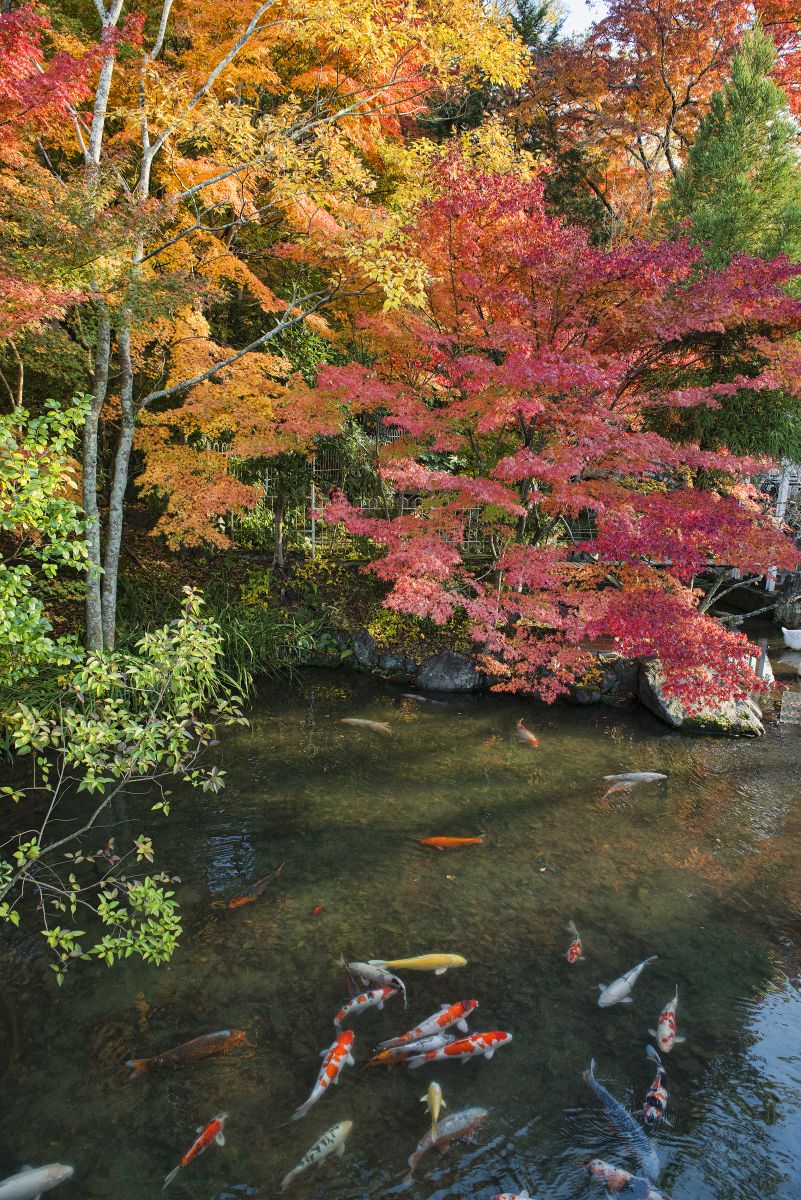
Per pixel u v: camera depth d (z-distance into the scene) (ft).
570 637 28.81
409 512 46.60
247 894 18.39
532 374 23.90
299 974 15.66
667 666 27.50
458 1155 11.50
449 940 16.88
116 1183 10.92
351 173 30.12
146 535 48.55
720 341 35.40
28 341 26.37
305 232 33.42
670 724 30.89
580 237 26.13
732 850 21.11
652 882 19.39
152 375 38.78
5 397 37.96
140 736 14.26
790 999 15.15
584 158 69.77
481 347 28.66
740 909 18.26
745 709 30.99
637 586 29.45
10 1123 11.89
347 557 47.14
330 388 30.94
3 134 22.02
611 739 29.55
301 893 18.63
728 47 58.95
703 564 29.45
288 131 30.01
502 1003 14.84
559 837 21.70
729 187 42.86
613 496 28.27
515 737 29.58
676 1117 12.26
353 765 26.53
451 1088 12.75
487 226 27.09
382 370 34.04
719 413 39.01
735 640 27.45
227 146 31.58
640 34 61.11
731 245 40.63
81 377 32.76
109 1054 13.39
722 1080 13.07
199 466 34.60
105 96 27.17
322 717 31.50
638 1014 14.62
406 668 36.83
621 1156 11.49
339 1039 13.01
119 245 22.88
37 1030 13.96
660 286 26.30
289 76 40.52
